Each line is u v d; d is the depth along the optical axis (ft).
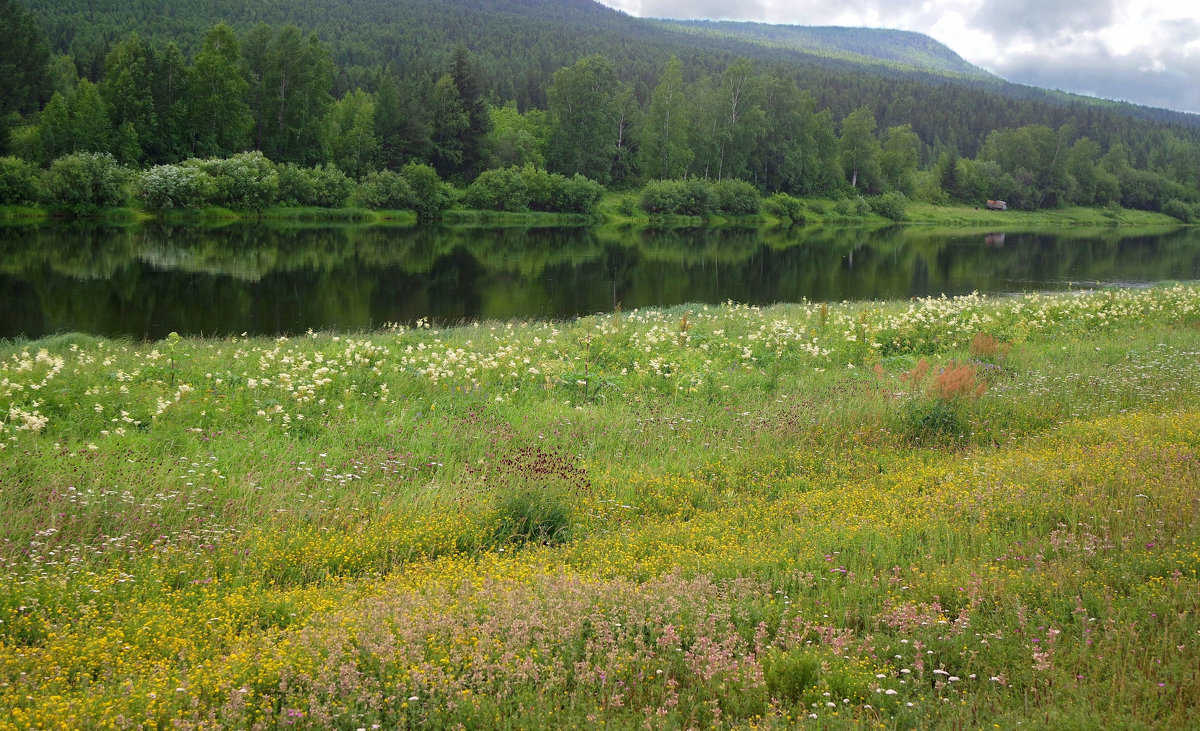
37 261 138.41
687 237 273.54
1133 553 23.08
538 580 22.53
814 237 294.87
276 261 157.17
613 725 16.02
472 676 17.62
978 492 29.84
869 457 37.88
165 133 270.87
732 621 20.95
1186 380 49.39
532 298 127.54
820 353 60.64
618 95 408.46
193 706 16.25
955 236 321.52
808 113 414.82
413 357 55.26
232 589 23.26
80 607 20.93
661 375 53.01
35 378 44.27
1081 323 75.87
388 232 236.63
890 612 20.70
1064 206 496.23
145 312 100.48
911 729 16.15
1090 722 15.33
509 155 359.05
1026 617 20.17
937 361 60.49
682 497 32.60
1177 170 556.51
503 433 40.29
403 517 29.04
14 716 15.31
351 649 18.48
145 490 30.89
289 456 35.96
